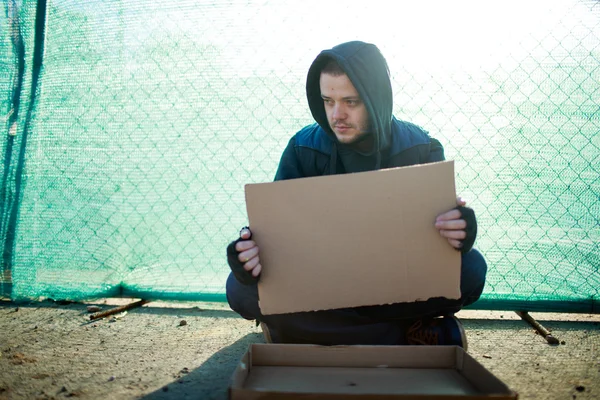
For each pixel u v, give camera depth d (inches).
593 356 80.2
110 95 103.5
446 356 65.9
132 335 89.6
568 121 95.4
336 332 72.0
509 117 96.3
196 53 101.4
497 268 98.1
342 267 65.3
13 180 106.4
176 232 103.9
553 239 96.9
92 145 104.4
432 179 63.8
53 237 106.5
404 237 64.6
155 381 71.2
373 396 53.2
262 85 100.5
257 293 72.2
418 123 97.2
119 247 105.3
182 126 102.4
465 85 96.7
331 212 64.3
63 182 105.7
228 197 102.3
